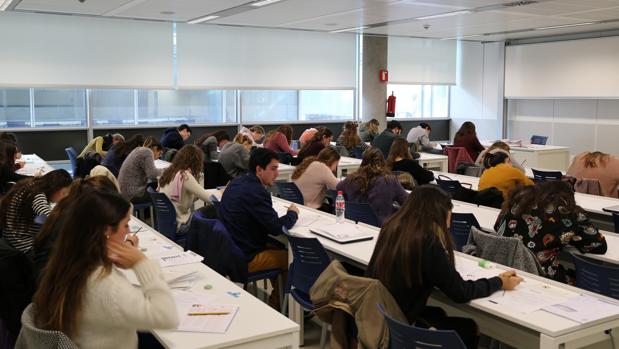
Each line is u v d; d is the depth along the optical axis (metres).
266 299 4.46
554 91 11.91
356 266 3.39
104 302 1.85
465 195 5.02
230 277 3.33
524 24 9.72
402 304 2.42
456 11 8.20
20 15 9.03
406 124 13.48
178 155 5.08
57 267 1.88
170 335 2.14
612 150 11.33
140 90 10.39
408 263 2.38
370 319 2.32
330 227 3.78
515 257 2.97
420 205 2.46
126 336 1.93
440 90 13.94
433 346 1.96
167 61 10.23
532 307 2.40
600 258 3.17
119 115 10.28
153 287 1.92
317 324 3.98
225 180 7.00
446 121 13.97
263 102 11.53
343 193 4.66
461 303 2.47
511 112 13.12
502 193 4.81
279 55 11.26
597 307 2.39
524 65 12.48
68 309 1.84
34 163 7.80
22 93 9.52
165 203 4.70
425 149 9.71
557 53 11.77
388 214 4.49
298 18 8.96
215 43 10.61
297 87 11.55
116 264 1.95
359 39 12.15
